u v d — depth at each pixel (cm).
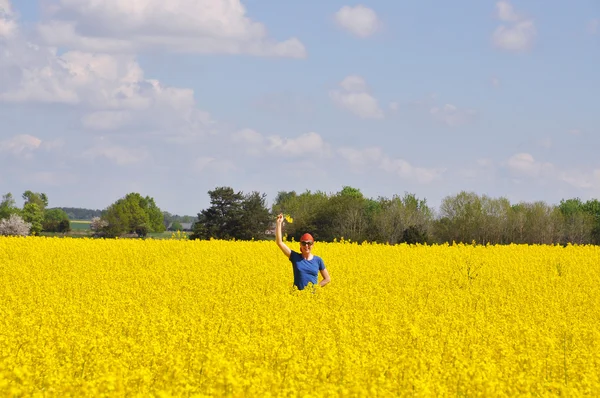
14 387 745
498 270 2433
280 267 2322
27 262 2358
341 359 921
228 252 2764
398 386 866
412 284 2019
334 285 1895
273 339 1047
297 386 823
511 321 1412
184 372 880
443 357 1031
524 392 861
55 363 927
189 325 1168
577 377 960
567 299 1780
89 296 1562
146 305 1493
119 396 747
